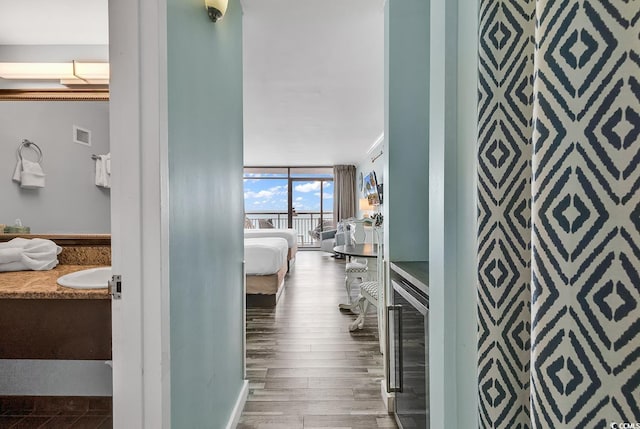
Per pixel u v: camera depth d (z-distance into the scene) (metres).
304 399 2.01
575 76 0.42
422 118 1.94
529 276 0.63
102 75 1.95
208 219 1.40
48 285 1.49
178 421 1.08
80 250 2.01
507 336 0.64
